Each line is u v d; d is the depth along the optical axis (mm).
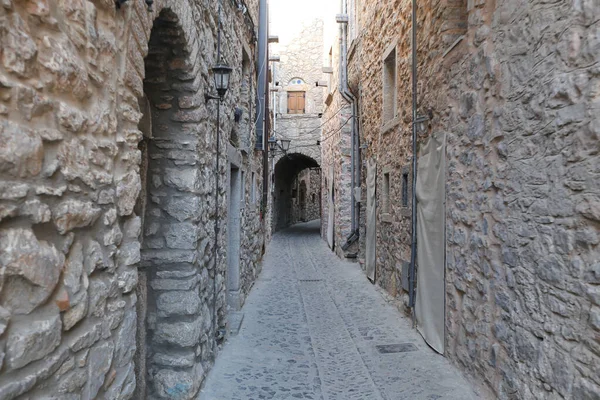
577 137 2445
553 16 2672
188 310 3623
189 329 3594
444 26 4703
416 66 5770
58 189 1526
